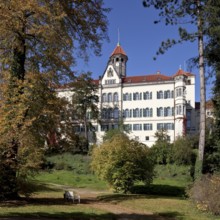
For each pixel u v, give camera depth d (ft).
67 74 65.77
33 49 64.85
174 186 115.65
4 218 43.75
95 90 238.07
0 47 63.82
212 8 77.56
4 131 57.82
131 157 92.48
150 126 293.43
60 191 95.50
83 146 206.08
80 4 66.85
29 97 60.13
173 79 291.99
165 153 188.03
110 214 53.11
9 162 60.80
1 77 62.44
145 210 59.47
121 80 306.96
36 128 62.13
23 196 72.49
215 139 91.20
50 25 61.00
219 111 91.04
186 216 54.03
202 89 80.59
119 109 301.43
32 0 57.31
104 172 93.04
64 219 46.39
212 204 55.36
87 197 80.59
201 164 77.66
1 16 56.59
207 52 81.46
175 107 287.07
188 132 293.02
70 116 68.03
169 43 82.07
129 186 93.50
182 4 81.30
